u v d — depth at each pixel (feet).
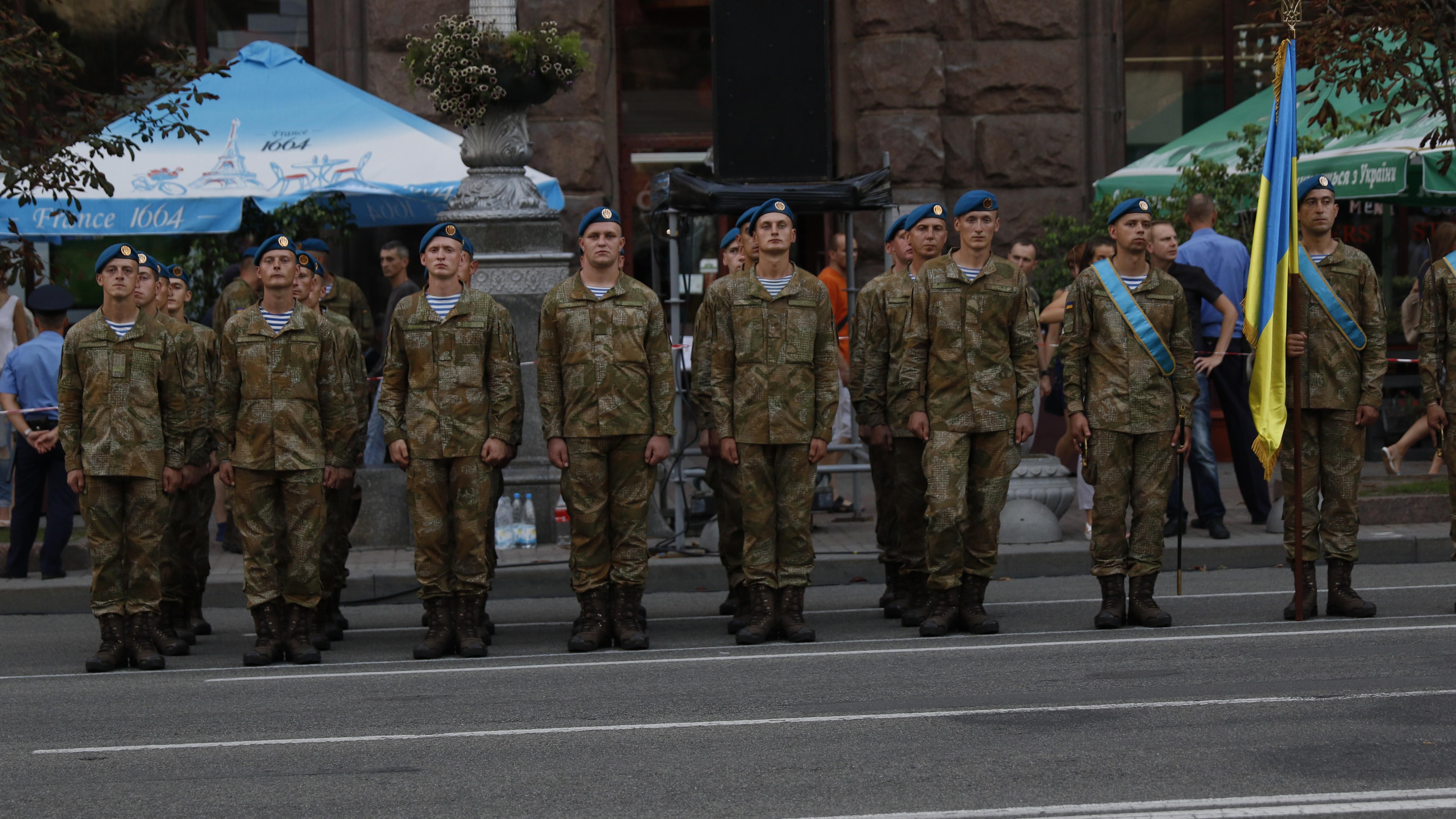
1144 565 37.32
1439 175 56.08
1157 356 37.09
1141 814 21.53
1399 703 27.68
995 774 23.75
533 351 52.44
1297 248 37.45
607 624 37.58
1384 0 54.29
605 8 73.92
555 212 53.16
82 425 36.37
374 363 57.16
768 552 37.45
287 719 29.48
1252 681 29.91
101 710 30.81
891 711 28.35
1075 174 74.79
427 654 36.47
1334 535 37.93
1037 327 38.24
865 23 73.72
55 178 52.06
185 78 54.54
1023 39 74.33
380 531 52.49
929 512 37.17
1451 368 39.22
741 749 25.82
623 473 37.22
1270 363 37.52
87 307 72.49
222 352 36.47
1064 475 52.06
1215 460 49.78
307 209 63.10
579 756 25.71
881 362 39.81
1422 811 21.44
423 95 71.82
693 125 76.74
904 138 73.41
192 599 41.39
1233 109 68.54
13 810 23.29
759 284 37.50
